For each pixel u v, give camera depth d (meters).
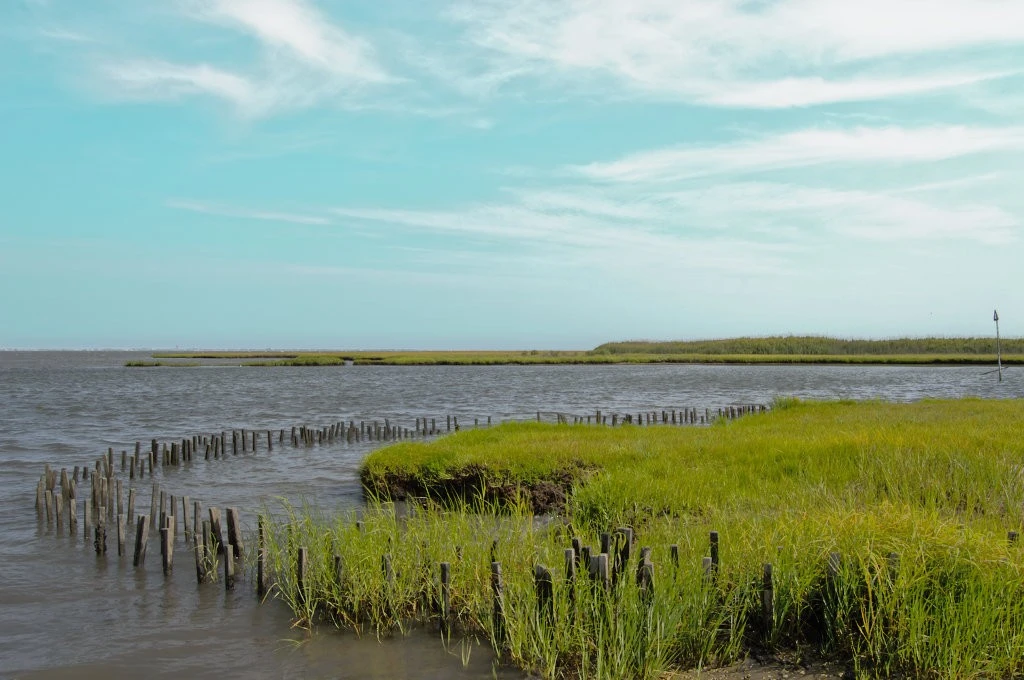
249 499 19.75
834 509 11.02
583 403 54.50
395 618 10.26
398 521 14.47
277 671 9.05
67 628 10.60
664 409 48.03
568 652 8.66
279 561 12.05
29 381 85.81
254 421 42.41
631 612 8.46
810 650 8.67
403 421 42.09
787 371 103.56
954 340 148.50
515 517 12.37
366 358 149.75
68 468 25.91
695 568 9.07
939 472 14.71
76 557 14.16
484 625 9.79
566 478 17.19
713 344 167.00
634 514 13.51
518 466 17.52
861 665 8.14
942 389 63.31
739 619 8.95
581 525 13.22
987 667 7.55
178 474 24.23
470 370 115.69
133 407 51.44
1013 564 8.21
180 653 9.69
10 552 14.54
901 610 8.01
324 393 66.00
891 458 15.69
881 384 71.50
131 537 16.06
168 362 150.25
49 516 16.80
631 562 9.30
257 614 10.99
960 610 7.91
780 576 8.95
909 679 7.82
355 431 33.25
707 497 14.01
